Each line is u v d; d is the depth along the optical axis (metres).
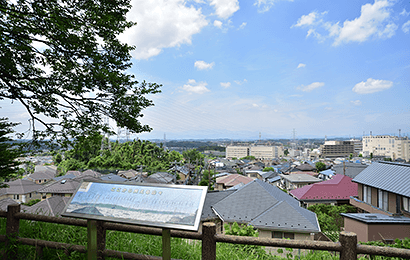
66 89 4.75
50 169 64.19
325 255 3.12
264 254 3.33
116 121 5.09
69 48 4.36
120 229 2.43
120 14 4.65
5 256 2.62
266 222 13.12
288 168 58.50
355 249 1.86
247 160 116.12
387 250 1.80
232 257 2.93
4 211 2.78
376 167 17.70
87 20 4.59
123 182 2.27
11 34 4.34
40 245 2.70
